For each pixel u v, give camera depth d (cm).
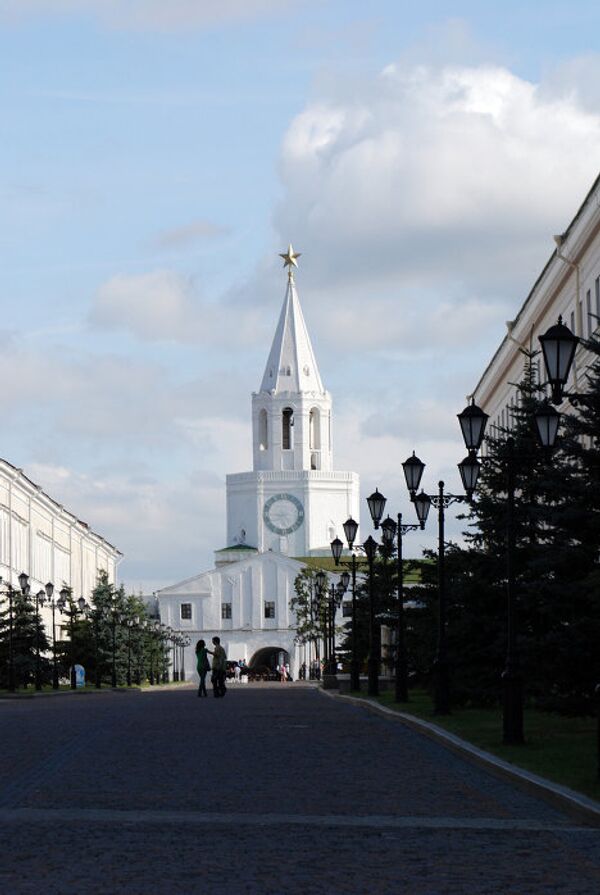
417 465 4019
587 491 2875
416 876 1227
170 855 1324
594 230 4956
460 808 1728
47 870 1229
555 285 5688
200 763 2314
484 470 4019
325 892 1144
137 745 2725
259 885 1172
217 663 6134
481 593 3975
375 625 5578
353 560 6412
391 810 1698
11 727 3359
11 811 1617
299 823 1559
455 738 2734
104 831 1473
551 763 2153
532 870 1262
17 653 7862
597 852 1370
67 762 2306
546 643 2803
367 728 3409
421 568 4753
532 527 3947
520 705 2564
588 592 2864
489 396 8494
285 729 3334
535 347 6431
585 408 3011
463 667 4016
